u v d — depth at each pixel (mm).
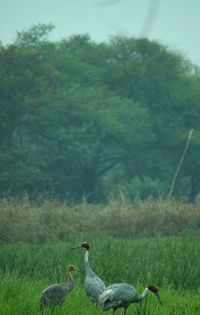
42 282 75938
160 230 148750
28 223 137250
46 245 119750
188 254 90000
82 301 65438
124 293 59125
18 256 95375
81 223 144625
